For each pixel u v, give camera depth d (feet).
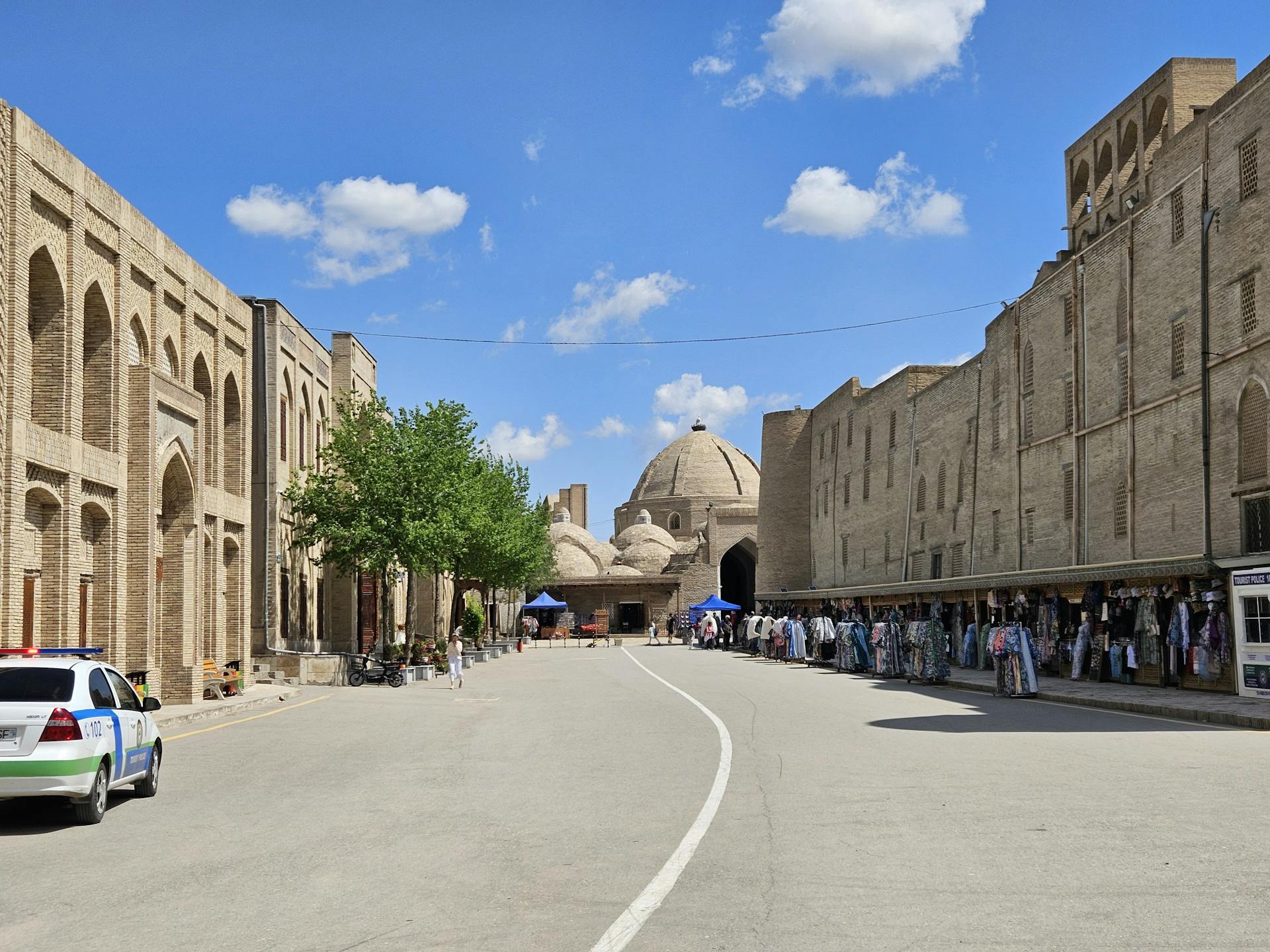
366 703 85.05
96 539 72.84
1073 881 22.93
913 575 173.06
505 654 207.00
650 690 91.25
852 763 42.09
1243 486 84.84
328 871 25.80
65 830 32.96
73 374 68.54
